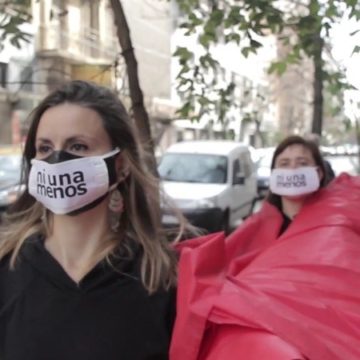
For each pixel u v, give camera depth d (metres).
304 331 1.63
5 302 1.74
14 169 11.83
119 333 1.67
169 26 31.69
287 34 7.00
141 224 1.84
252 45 5.06
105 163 1.78
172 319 1.76
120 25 4.57
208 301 1.65
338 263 2.68
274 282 2.18
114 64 5.27
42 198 1.78
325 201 3.91
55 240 1.81
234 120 7.92
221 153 12.80
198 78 5.86
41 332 1.67
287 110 38.03
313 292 2.17
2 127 21.20
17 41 5.11
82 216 1.78
